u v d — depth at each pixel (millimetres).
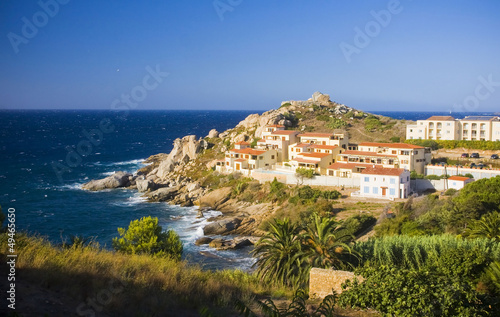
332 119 145875
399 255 35094
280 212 80500
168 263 26422
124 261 24141
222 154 127500
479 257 26844
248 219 81062
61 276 18141
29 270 18047
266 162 110812
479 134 114812
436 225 55312
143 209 93312
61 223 80938
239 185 98125
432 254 31016
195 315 18391
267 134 122438
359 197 84750
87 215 87375
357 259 36688
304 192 86125
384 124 145625
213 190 102188
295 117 150375
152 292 19656
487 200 57969
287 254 36938
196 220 84375
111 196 106250
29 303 15016
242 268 57938
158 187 113312
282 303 22422
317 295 24891
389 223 58625
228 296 21828
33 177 127875
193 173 119438
